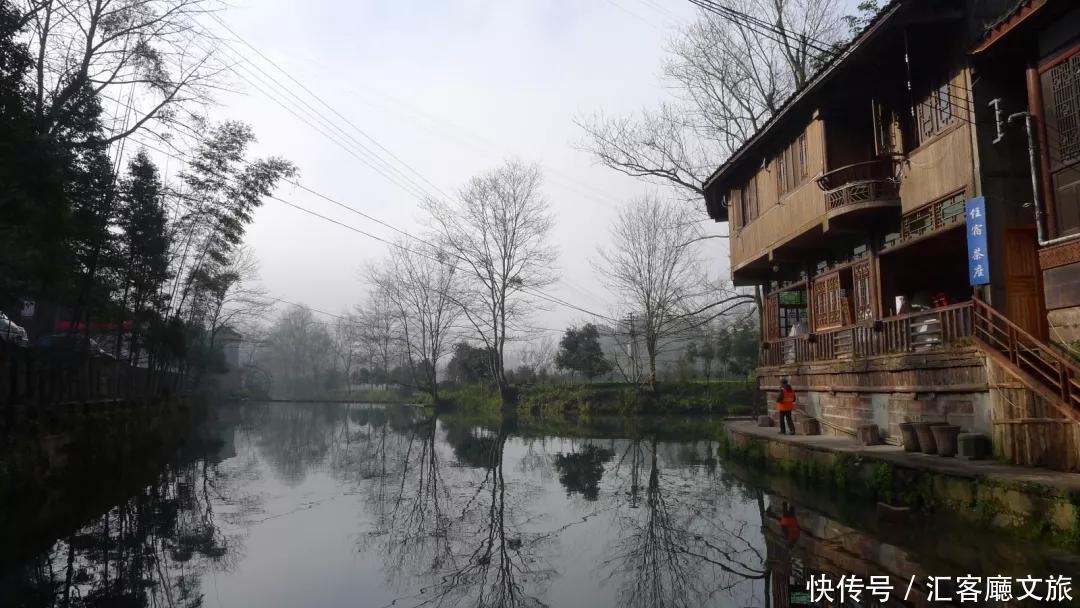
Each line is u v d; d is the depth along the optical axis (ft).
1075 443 30.40
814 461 45.32
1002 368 34.24
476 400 171.63
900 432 44.16
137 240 71.92
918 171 44.88
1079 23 33.17
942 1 40.09
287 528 37.73
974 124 39.04
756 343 147.54
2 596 25.32
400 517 40.81
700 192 97.40
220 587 26.53
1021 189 38.58
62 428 49.75
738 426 67.82
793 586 25.93
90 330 84.94
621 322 149.38
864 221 50.26
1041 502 27.04
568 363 164.76
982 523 29.73
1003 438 34.24
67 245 49.47
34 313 90.07
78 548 33.04
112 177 58.39
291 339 299.79
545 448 82.17
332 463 67.92
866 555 29.22
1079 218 33.47
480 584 27.04
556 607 24.13
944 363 39.14
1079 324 33.27
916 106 46.19
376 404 219.20
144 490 50.85
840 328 54.34
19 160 36.45
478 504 45.14
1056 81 34.71
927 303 52.24
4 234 42.42
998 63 39.58
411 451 79.71
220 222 81.92
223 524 38.73
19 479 41.04
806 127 54.44
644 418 131.85
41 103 49.83
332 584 27.04
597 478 56.85
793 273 69.15
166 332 85.71
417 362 223.10
